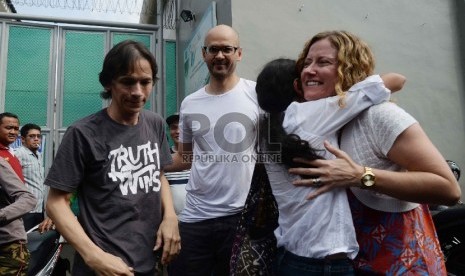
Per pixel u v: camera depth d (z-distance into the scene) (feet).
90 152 5.11
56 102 19.97
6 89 19.43
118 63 5.09
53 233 10.07
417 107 18.19
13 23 19.76
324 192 4.31
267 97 5.23
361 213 4.49
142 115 5.90
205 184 7.68
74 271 5.32
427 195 3.98
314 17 16.42
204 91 8.11
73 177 5.01
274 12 15.76
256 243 5.49
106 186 5.16
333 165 4.26
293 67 5.30
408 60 18.17
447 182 3.94
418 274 4.19
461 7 19.20
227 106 7.67
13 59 19.67
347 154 4.45
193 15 19.65
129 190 5.28
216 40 7.77
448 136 18.45
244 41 15.15
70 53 20.39
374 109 4.31
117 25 21.07
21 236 7.73
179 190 10.41
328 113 4.50
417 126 4.14
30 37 19.99
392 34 17.98
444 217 10.94
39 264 9.36
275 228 5.46
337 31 4.86
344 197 4.34
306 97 4.88
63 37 20.38
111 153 5.25
